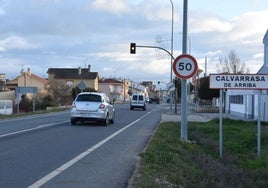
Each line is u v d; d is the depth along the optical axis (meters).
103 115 25.75
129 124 28.25
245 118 43.66
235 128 27.12
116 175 10.12
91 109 25.61
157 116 42.41
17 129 21.92
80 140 17.34
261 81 14.83
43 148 14.63
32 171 10.45
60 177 9.77
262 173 12.82
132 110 59.69
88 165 11.43
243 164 14.98
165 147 14.52
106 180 9.55
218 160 15.30
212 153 17.17
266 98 34.81
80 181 9.39
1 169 10.65
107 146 15.59
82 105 25.70
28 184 8.98
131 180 9.40
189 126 28.47
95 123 27.81
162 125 27.14
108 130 22.64
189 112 58.56
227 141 21.44
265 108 34.81
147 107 79.75
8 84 118.31
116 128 24.25
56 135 19.17
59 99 75.12
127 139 18.23
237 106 51.16
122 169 10.91
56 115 37.97
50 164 11.48
